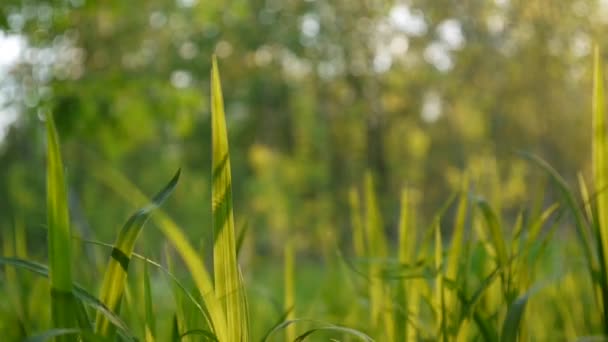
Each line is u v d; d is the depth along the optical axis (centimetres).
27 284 204
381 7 1463
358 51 1642
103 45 619
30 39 402
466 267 140
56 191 94
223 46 1609
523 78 1059
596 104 119
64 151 443
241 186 2316
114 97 430
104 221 1280
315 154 2120
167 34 1093
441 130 1516
